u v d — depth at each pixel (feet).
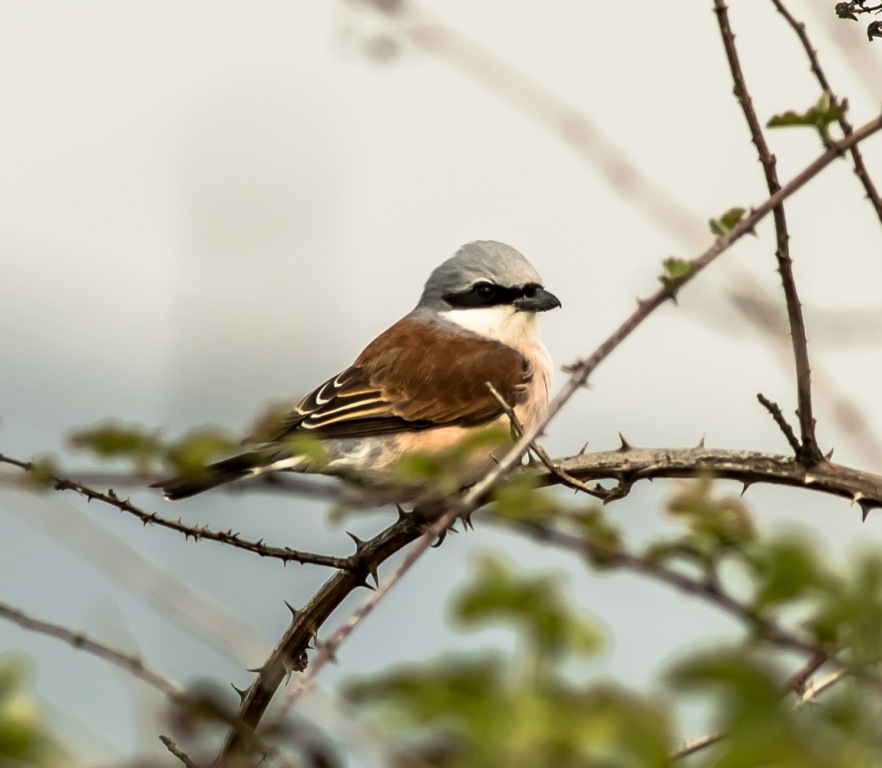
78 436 14.52
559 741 8.31
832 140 17.95
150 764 10.68
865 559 9.60
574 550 13.01
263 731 11.59
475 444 16.07
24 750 9.46
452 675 8.66
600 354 17.13
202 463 14.79
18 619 14.64
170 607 14.33
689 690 8.74
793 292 20.61
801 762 8.13
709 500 12.16
